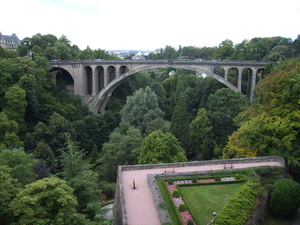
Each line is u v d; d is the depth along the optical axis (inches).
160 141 1573.6
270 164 1380.4
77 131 2591.0
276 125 1370.6
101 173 1932.8
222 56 4284.0
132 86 4114.2
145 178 1247.5
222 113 2306.8
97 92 3408.0
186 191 1125.7
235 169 1275.8
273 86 1536.7
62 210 798.5
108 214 1409.9
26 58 2770.7
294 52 3373.5
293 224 1127.0
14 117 2395.4
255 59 3663.9
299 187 1145.4
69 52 4158.5
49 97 2802.7
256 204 1054.4
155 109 2689.5
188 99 3969.0
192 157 2433.6
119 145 2043.6
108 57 4441.4
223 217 908.6
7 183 839.7
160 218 914.1
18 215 765.3
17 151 1316.4
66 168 1178.6
